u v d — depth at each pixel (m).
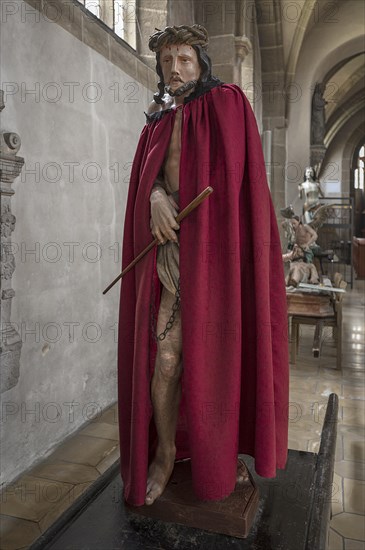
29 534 2.55
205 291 1.59
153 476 1.76
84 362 4.05
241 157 1.66
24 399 3.27
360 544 2.47
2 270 2.95
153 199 1.63
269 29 9.50
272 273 1.80
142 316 1.66
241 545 1.58
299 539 1.60
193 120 1.65
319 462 2.10
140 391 1.66
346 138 19.66
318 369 5.59
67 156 3.71
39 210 3.39
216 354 1.62
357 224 22.03
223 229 1.62
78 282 3.93
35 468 3.31
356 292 11.86
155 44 1.68
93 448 3.61
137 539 1.61
